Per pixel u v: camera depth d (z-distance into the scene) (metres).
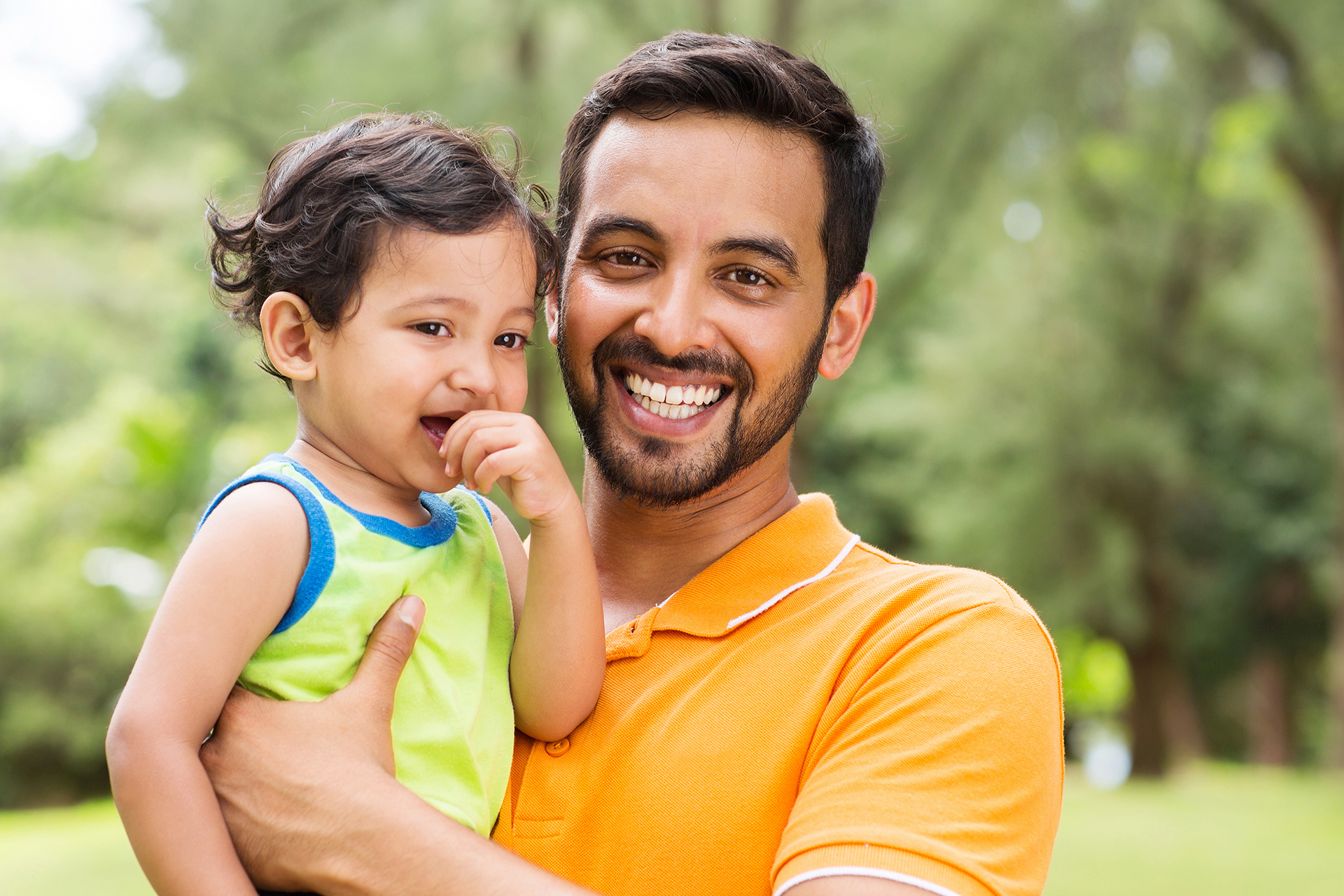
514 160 1.64
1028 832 1.27
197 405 15.77
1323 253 11.74
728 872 1.35
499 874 1.22
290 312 1.41
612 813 1.40
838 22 8.61
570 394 1.63
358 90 7.64
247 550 1.27
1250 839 9.84
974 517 14.62
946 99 8.78
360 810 1.24
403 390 1.38
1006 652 1.34
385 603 1.36
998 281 14.23
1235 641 18.02
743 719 1.41
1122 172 12.65
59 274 17.34
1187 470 14.48
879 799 1.25
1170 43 10.73
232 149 8.40
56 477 15.83
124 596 15.10
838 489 16.80
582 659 1.46
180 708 1.22
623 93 1.58
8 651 14.05
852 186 1.65
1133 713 15.83
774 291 1.56
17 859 9.04
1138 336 14.12
